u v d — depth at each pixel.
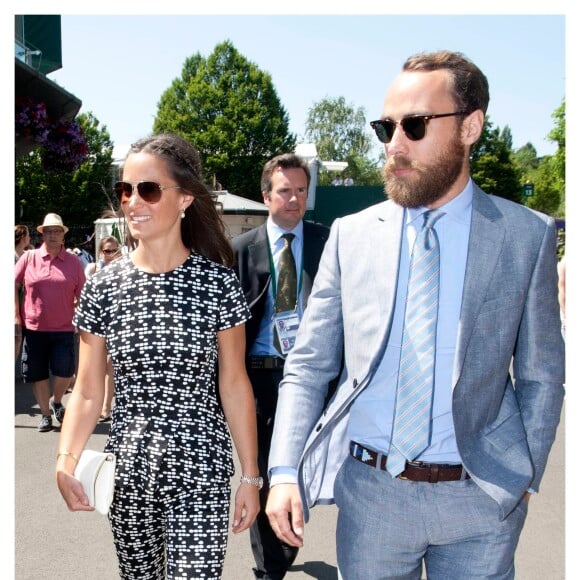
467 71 1.93
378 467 1.96
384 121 1.96
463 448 1.88
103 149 41.00
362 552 1.97
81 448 2.25
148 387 2.17
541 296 1.95
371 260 2.02
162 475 2.11
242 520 2.26
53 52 10.48
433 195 1.93
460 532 1.91
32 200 38.94
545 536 4.13
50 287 6.27
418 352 1.91
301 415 2.09
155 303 2.20
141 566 2.26
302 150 28.72
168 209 2.21
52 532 4.13
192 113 42.56
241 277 3.47
